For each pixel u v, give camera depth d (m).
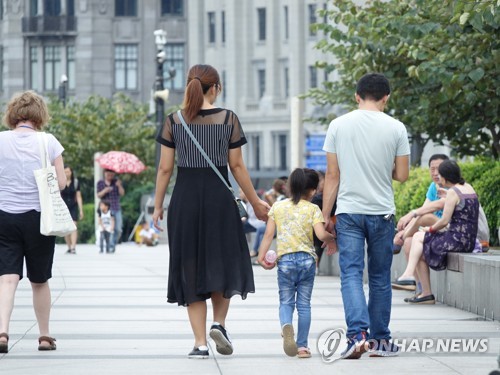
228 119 19.17
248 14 150.12
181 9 157.25
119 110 103.06
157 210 19.45
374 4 38.44
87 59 156.75
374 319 19.50
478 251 27.97
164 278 38.41
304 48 144.50
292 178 19.91
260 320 25.02
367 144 19.28
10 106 20.23
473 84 33.09
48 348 20.28
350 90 42.66
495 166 34.88
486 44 32.16
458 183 27.98
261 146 150.12
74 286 34.75
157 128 73.56
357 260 19.30
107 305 28.48
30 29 157.88
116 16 157.12
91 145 96.69
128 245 77.00
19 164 19.78
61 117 100.31
